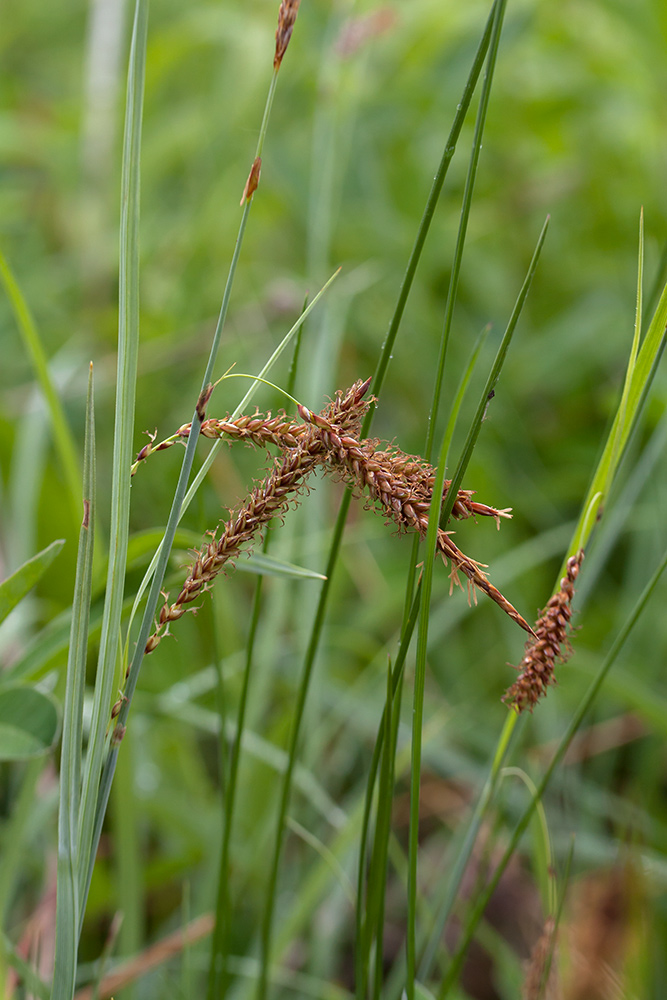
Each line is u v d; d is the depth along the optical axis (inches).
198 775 32.3
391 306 51.3
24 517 32.1
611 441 21.0
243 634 39.9
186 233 58.1
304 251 55.7
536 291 55.7
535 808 22.4
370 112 53.7
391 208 53.9
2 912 22.7
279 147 53.6
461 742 37.9
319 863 29.2
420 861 33.9
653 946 27.0
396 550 45.1
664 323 20.5
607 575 45.1
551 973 22.8
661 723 27.1
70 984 19.2
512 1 54.2
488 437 47.6
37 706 21.7
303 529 34.4
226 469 43.3
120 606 19.0
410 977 20.5
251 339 48.6
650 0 46.8
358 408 18.8
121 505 18.9
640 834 28.0
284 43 18.3
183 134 60.5
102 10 59.7
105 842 31.0
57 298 57.2
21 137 62.2
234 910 29.1
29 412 35.1
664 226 51.3
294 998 28.5
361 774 37.0
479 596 41.6
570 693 37.8
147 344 49.4
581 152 57.1
